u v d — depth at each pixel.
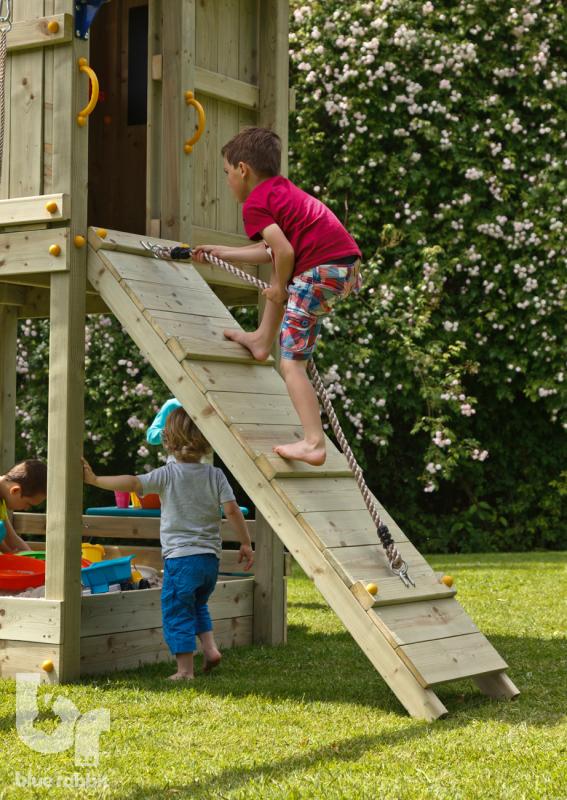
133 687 6.86
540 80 18.81
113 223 11.68
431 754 5.19
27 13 7.38
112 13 11.73
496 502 19.75
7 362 10.74
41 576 7.83
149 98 8.45
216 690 6.77
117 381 17.08
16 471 8.76
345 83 18.34
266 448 6.81
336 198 18.38
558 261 17.86
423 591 6.65
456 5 19.02
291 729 5.73
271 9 9.41
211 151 8.93
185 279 7.91
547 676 7.25
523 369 18.17
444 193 18.30
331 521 6.69
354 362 17.50
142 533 10.91
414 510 19.34
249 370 7.51
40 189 7.36
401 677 6.08
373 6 18.44
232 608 8.72
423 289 17.62
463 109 18.62
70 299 7.23
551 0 19.23
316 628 9.80
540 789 4.60
